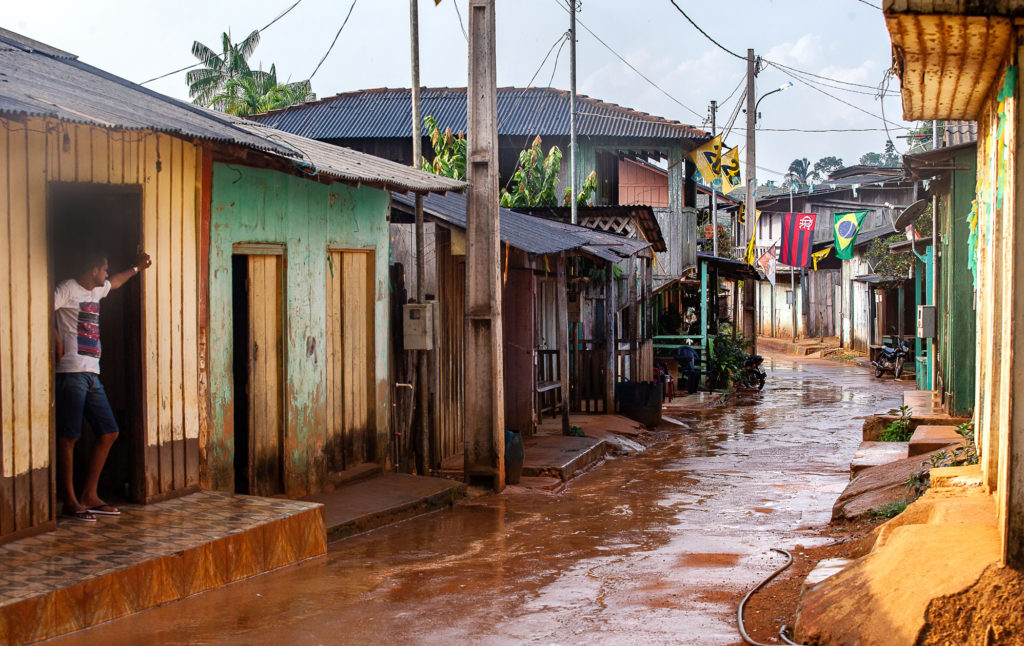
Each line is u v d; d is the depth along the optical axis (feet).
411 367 40.19
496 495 38.60
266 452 30.71
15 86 20.90
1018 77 16.74
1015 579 15.62
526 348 51.60
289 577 23.81
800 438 60.75
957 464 30.58
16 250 21.54
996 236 21.62
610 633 18.86
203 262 27.50
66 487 23.72
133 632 18.86
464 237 42.37
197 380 27.40
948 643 15.02
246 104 124.47
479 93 39.04
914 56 20.43
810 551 26.40
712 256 93.81
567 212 76.02
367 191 36.60
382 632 19.12
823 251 108.27
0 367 21.08
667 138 90.74
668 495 38.91
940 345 56.59
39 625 18.01
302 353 32.12
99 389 24.00
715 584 22.89
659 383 67.26
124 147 24.52
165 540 22.29
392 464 38.81
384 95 99.66
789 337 170.81
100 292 23.81
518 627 19.42
